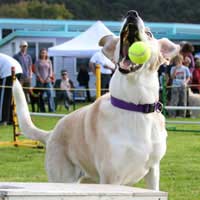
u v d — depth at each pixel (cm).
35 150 1500
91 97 3303
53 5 7706
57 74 3566
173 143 1598
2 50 3547
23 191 496
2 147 1549
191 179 1123
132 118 694
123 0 7325
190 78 2425
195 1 7025
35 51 3572
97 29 3047
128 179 714
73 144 755
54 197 500
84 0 7581
